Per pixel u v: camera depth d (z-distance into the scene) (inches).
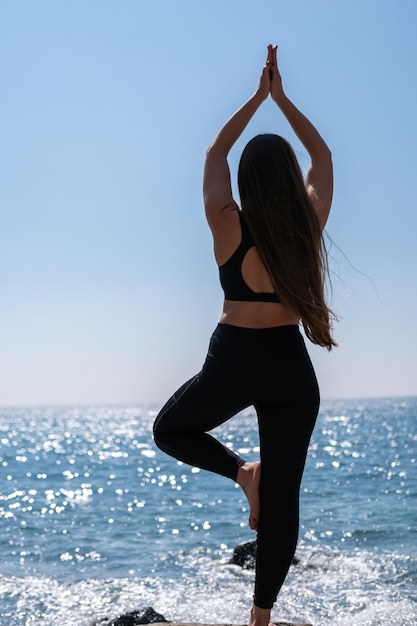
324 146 139.6
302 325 129.1
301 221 126.0
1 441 2805.1
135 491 970.1
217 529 639.1
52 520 720.3
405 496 780.0
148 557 532.7
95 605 408.8
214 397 128.4
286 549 131.2
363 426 2965.1
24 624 376.8
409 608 378.9
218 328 130.3
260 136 130.3
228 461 135.2
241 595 420.5
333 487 893.8
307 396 128.6
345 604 390.9
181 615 386.6
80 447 2269.9
